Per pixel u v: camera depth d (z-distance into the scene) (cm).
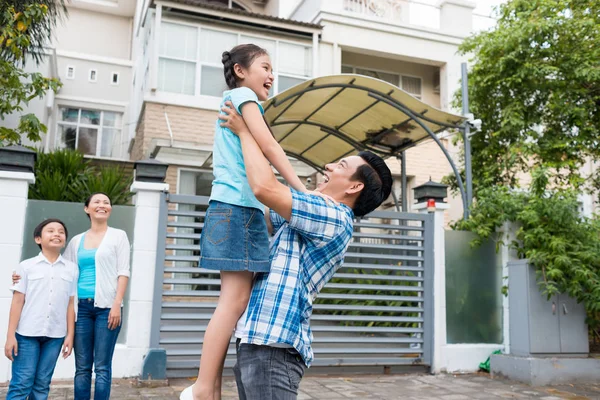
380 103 670
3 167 502
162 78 1010
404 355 619
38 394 319
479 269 656
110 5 1555
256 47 193
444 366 620
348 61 1226
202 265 174
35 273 323
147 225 543
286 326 169
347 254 602
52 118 1330
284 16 1353
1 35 719
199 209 755
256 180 166
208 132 1023
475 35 902
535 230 618
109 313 348
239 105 175
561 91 808
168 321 604
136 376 522
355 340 593
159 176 553
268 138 174
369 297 600
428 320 621
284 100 618
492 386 551
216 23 1057
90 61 1399
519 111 823
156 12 1007
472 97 876
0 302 484
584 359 580
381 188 205
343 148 820
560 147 822
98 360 346
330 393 502
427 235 635
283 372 170
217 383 175
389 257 616
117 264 359
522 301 598
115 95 1409
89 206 366
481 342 645
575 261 596
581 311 604
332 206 183
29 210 516
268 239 181
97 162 1010
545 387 550
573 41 802
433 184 650
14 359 317
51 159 764
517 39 805
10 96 721
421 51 1207
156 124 987
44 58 1166
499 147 873
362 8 1204
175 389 487
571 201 634
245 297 178
